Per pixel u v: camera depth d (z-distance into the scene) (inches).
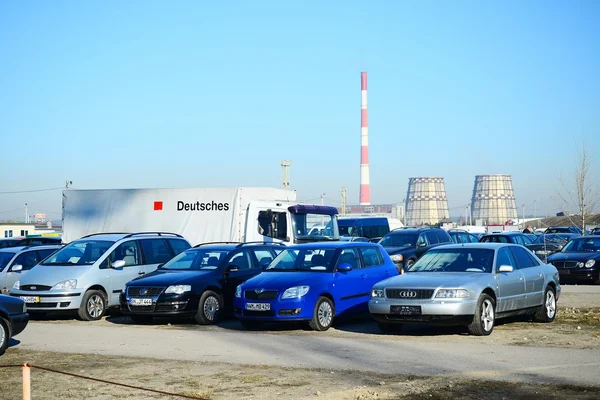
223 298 690.2
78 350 523.5
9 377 426.3
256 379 403.9
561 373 402.3
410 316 546.9
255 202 984.9
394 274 695.7
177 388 386.6
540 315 624.7
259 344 534.0
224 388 384.2
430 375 403.9
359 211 6038.4
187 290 662.5
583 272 1023.0
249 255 736.3
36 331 636.1
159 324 684.7
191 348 522.3
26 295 714.8
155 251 794.2
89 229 1083.3
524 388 367.6
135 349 523.2
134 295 668.1
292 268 645.9
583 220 1931.6
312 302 601.0
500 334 558.9
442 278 560.4
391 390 368.5
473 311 541.3
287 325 640.4
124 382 405.7
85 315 718.5
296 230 996.6
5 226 3090.6
